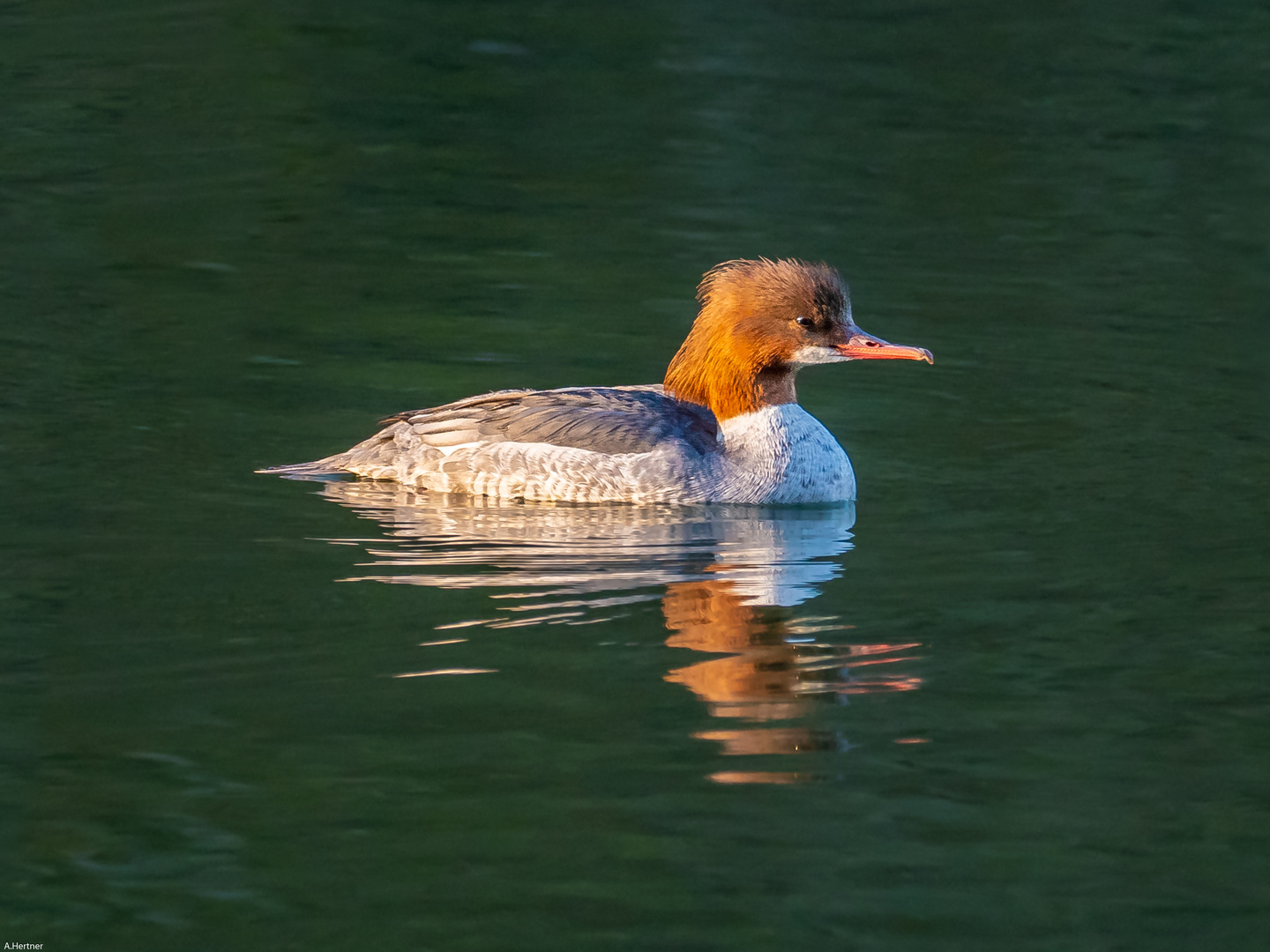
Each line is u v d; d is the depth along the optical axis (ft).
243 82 83.61
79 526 40.57
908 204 71.46
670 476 43.78
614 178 74.02
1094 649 34.76
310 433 48.52
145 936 25.03
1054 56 88.02
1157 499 44.16
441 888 26.16
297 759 29.73
